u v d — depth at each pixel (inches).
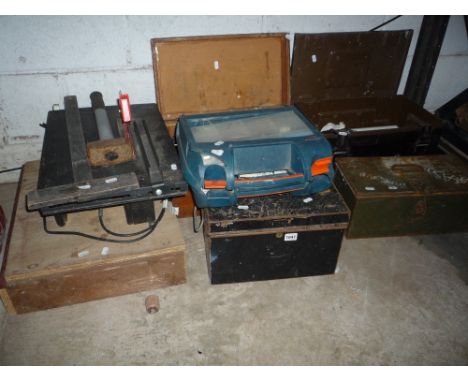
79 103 78.2
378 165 70.8
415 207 66.1
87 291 57.1
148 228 57.9
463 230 71.2
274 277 63.3
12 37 67.9
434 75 95.2
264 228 55.4
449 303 60.6
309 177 54.8
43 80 73.7
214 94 76.2
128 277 57.7
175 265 58.7
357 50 79.7
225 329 55.9
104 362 51.3
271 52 76.2
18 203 63.1
